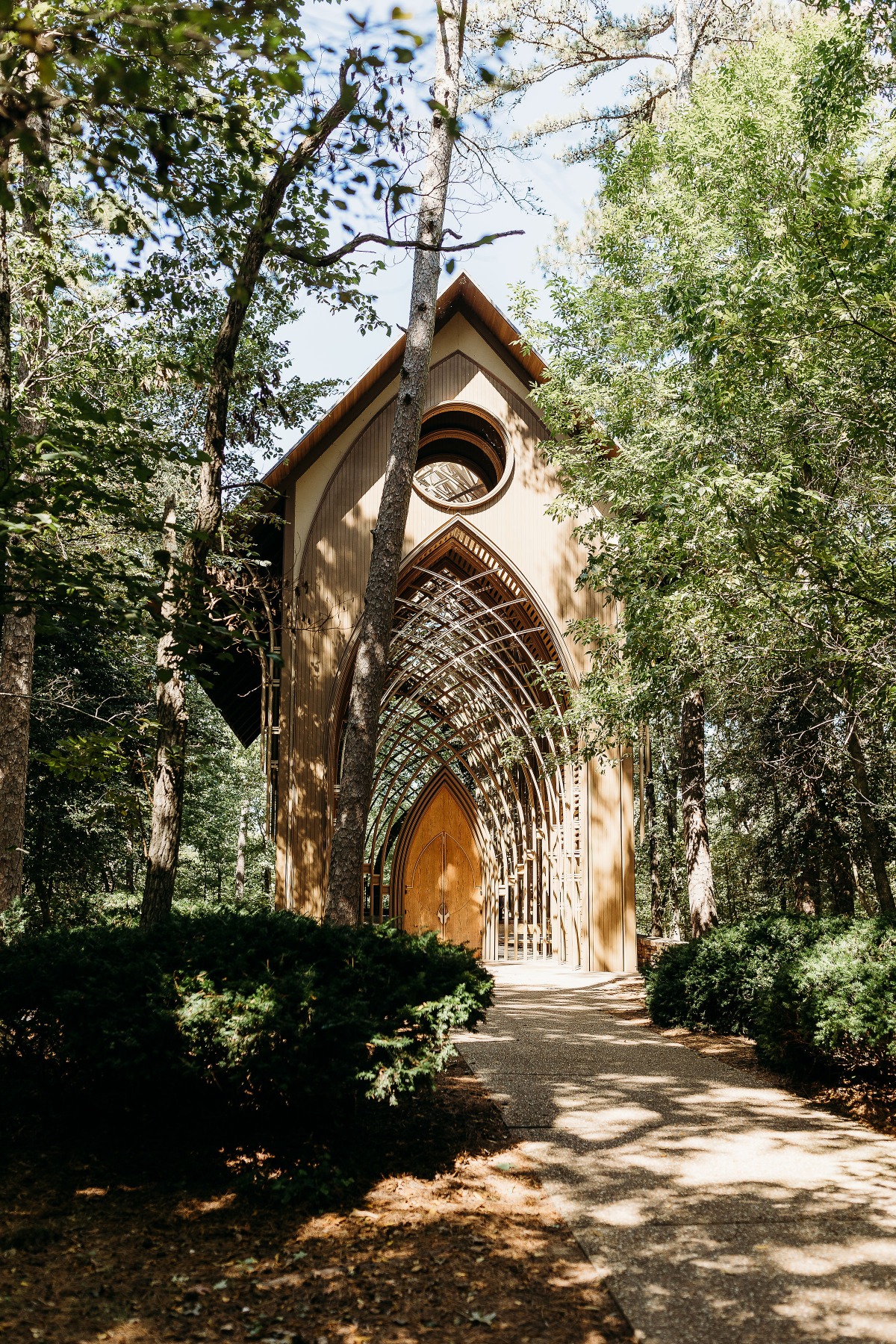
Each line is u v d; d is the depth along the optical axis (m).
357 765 8.88
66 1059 5.64
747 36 18.94
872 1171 5.53
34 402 10.76
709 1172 5.49
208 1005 5.29
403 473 9.56
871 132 10.33
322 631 15.20
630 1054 8.92
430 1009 5.58
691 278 10.89
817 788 15.73
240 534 14.00
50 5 4.35
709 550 8.53
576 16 19.12
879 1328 3.63
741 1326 3.65
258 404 13.59
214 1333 3.65
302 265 9.27
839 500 9.01
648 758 17.36
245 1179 5.08
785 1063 7.86
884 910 11.36
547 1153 5.85
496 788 17.80
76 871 19.39
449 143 10.05
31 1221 4.66
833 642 8.24
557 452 13.88
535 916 16.94
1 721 13.54
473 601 16.61
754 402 9.12
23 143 3.61
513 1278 4.13
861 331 7.76
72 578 5.80
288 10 3.68
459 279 15.98
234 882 37.81
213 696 20.19
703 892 14.23
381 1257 4.33
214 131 5.51
